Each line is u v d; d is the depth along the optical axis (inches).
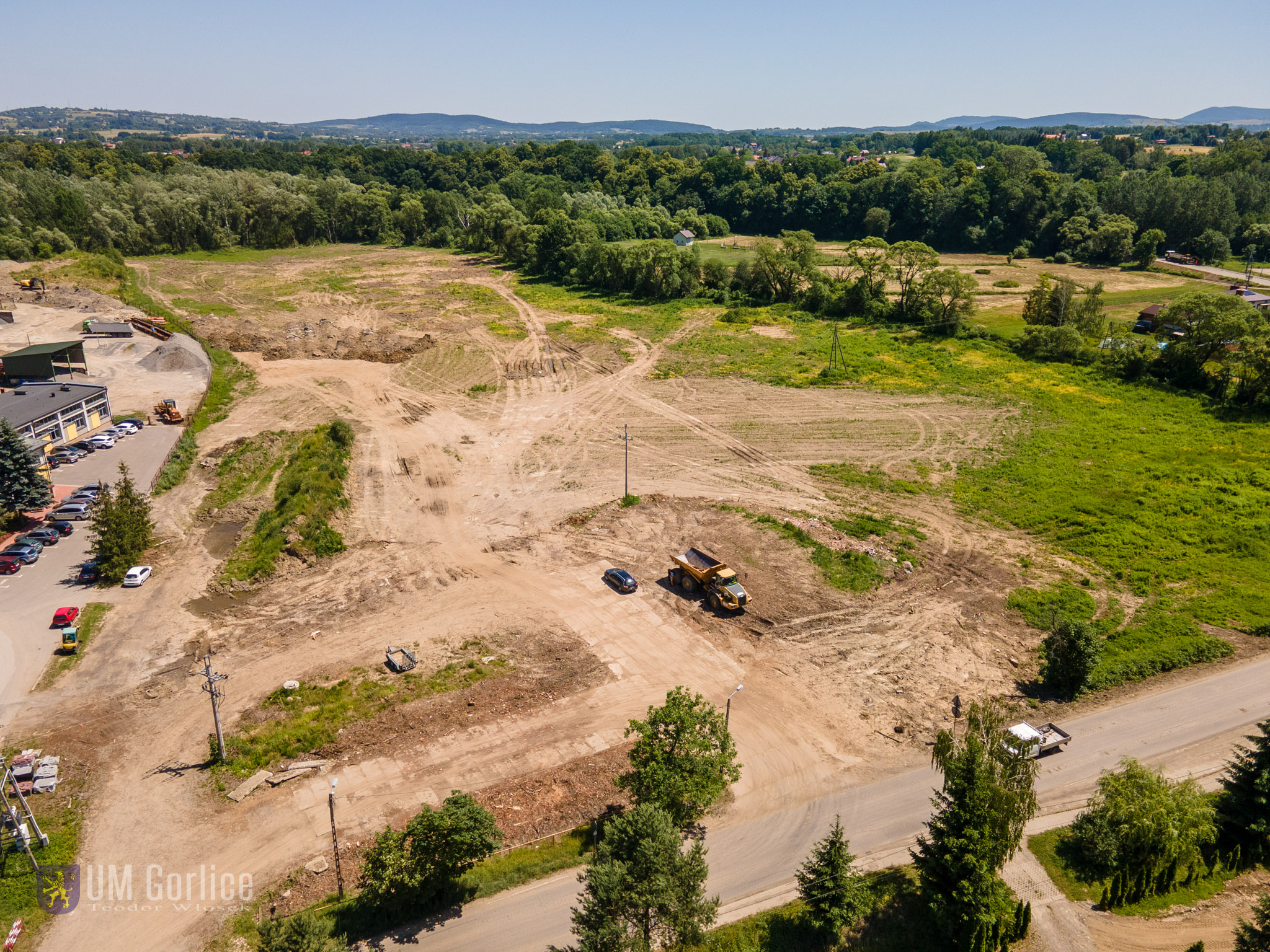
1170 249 6909.5
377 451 3024.1
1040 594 2066.9
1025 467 2817.4
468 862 1214.3
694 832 1353.3
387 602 2060.8
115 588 2092.8
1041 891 1229.1
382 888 1146.0
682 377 3907.5
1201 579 2122.3
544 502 2630.4
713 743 1379.2
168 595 2066.9
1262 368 3250.5
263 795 1424.7
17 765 1443.2
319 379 3850.9
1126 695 1697.8
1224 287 5506.9
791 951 1133.7
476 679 1749.5
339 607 2036.2
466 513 2561.5
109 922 1177.4
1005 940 1135.0
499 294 5812.0
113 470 2721.5
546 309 5300.2
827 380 3764.8
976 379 3735.2
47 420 2800.2
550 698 1689.2
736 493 2679.6
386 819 1374.3
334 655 1835.6
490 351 4328.3
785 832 1350.9
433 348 4384.8
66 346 3577.8
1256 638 1878.7
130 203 7244.1
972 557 2266.2
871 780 1467.8
